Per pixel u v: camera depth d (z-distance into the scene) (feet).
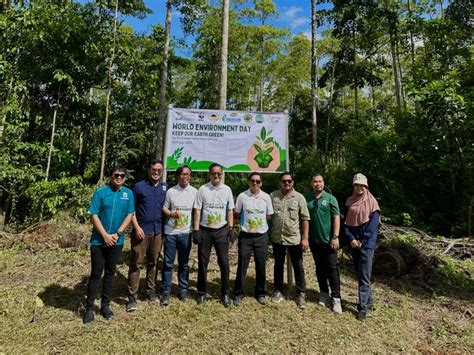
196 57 60.90
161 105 38.22
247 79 68.64
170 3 39.11
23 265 18.98
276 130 17.62
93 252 12.96
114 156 43.91
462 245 23.06
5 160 26.96
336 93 60.39
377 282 18.92
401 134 33.81
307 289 16.87
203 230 14.55
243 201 14.94
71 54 30.27
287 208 14.88
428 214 32.27
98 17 33.60
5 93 28.76
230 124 17.35
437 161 30.94
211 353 11.23
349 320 13.91
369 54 54.03
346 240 15.06
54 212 27.94
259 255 14.74
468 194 29.76
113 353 11.00
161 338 11.88
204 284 14.57
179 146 16.96
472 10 43.52
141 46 48.65
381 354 11.82
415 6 47.39
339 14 49.26
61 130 32.65
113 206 13.10
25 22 27.94
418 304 16.30
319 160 41.42
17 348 11.07
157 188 14.52
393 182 31.09
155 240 14.33
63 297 14.92
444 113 26.20
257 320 13.39
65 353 10.91
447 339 13.08
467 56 36.09
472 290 18.11
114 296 15.05
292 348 11.78
